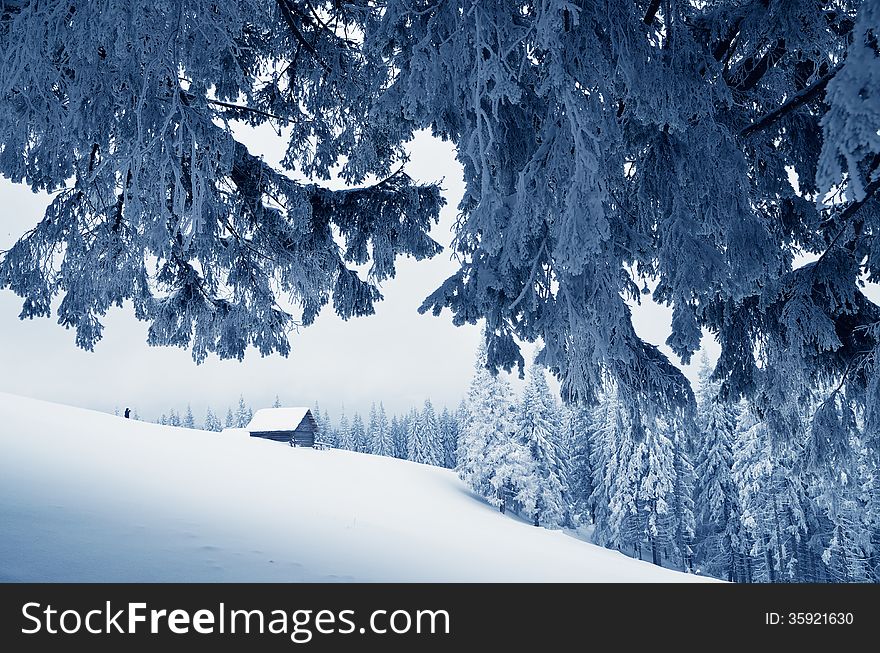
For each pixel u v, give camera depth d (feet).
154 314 25.79
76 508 21.06
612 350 10.15
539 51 9.39
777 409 15.10
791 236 13.70
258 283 24.54
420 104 9.84
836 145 4.25
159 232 11.01
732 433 139.44
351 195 22.79
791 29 9.79
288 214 22.38
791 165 12.48
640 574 46.91
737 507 135.74
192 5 10.74
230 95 22.88
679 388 12.39
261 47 20.71
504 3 8.95
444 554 31.89
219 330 26.13
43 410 55.52
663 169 10.44
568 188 8.75
